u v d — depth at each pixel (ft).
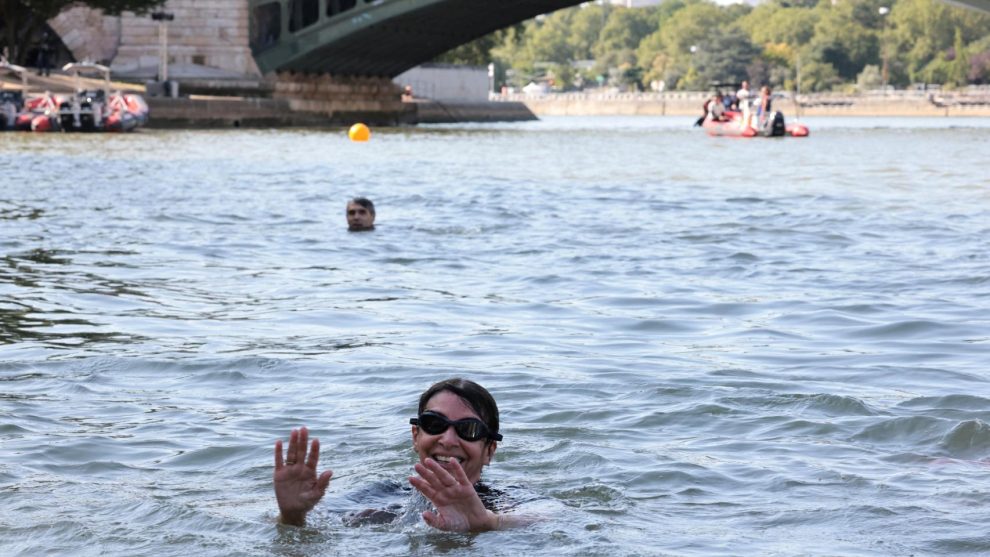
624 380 29.01
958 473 21.50
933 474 21.45
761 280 46.42
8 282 44.47
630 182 99.55
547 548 17.94
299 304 40.65
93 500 20.07
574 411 26.08
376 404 26.68
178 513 19.35
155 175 102.83
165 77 242.58
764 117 223.10
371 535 18.49
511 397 27.37
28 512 19.43
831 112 538.88
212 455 22.89
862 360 31.60
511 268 49.57
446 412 20.08
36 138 178.40
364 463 22.29
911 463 22.20
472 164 126.21
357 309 39.70
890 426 24.63
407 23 242.78
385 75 297.12
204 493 20.61
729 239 59.41
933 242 58.18
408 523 18.93
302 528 18.72
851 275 47.60
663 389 27.96
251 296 42.29
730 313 39.17
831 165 127.03
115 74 252.01
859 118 478.18
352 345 33.47
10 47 238.07
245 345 33.37
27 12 244.42
